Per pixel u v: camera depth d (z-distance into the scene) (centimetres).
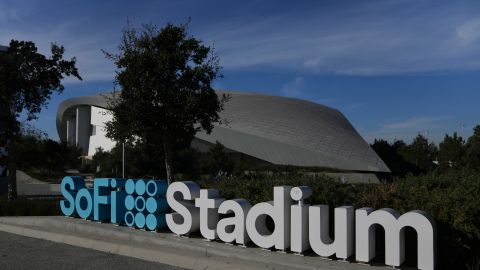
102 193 1101
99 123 6369
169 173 1439
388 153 6725
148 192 990
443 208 716
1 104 1977
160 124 1356
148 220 986
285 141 4700
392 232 687
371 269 688
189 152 3541
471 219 695
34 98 1958
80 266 775
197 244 862
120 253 884
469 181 827
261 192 949
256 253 790
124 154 3312
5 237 1078
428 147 6781
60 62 1983
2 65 1839
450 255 702
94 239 976
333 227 839
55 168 5803
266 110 5212
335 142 4862
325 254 746
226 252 802
